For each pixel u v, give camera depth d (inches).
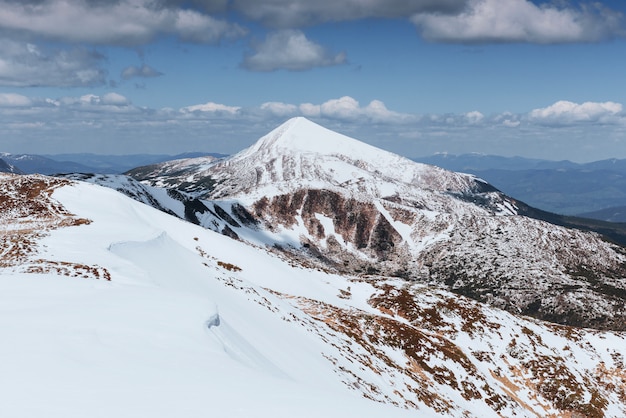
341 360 1854.1
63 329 877.2
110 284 1405.0
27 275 1412.4
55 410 553.6
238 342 1186.0
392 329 2664.9
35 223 2679.6
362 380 1734.7
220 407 622.8
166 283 1766.7
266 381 787.4
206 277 2269.9
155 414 572.7
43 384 622.8
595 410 2568.9
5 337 804.0
